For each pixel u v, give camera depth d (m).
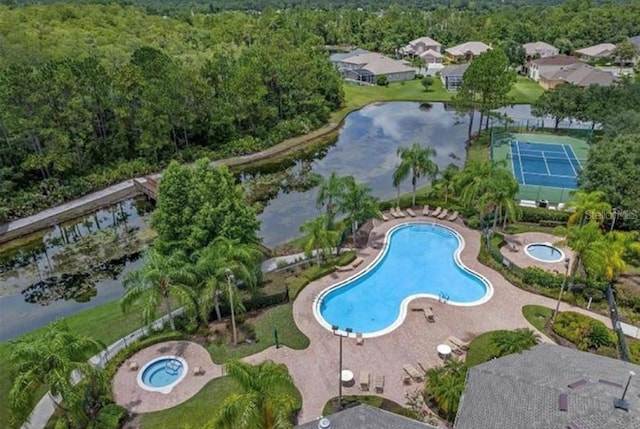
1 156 53.78
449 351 28.61
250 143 70.38
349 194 40.28
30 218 50.34
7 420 25.19
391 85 107.75
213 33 134.75
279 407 19.19
